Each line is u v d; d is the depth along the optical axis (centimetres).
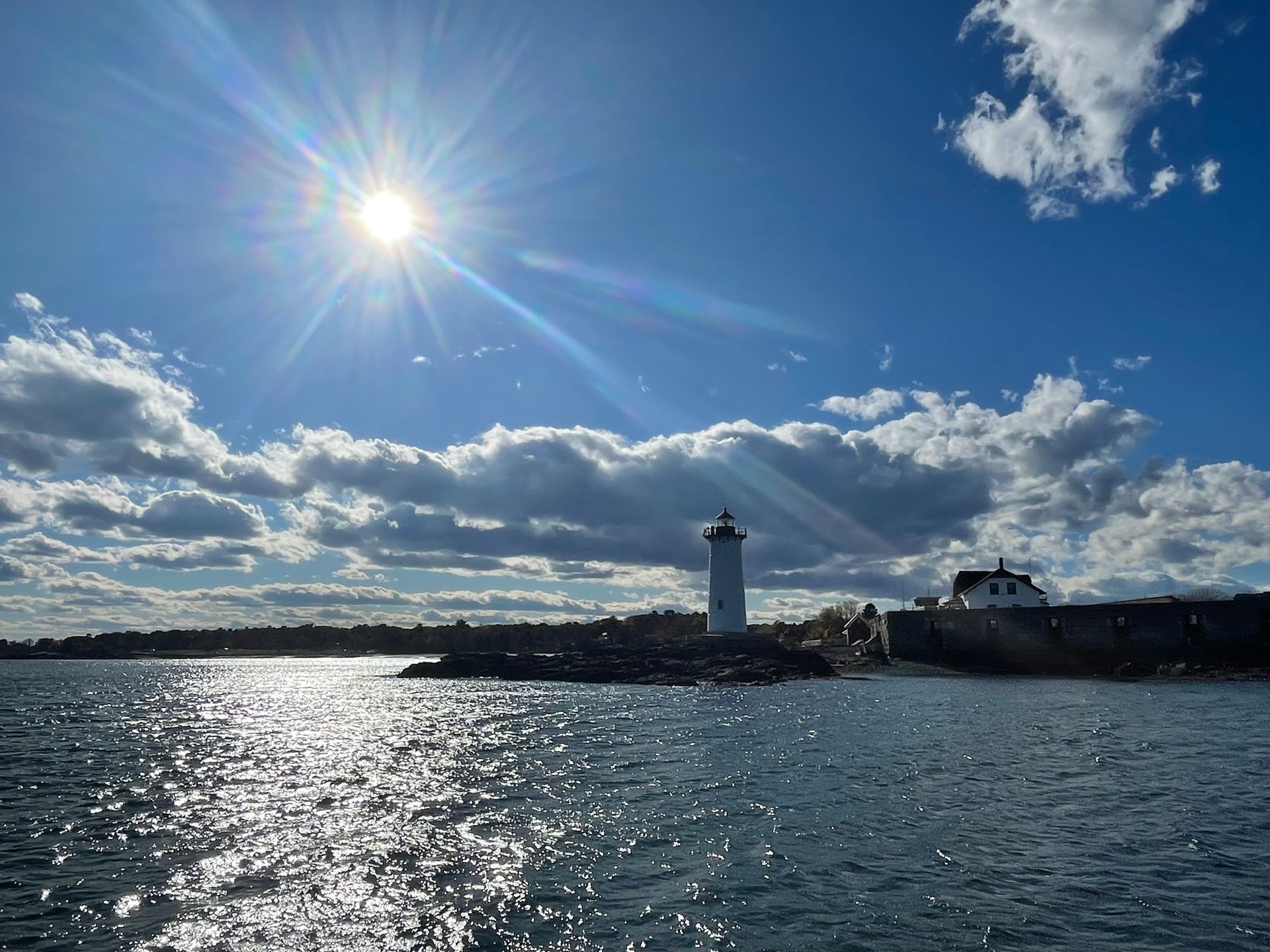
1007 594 10694
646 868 1909
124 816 2453
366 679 11888
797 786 2848
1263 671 8388
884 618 10606
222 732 4809
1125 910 1642
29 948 1471
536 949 1469
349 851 2064
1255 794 2683
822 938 1510
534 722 5147
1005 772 3111
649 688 8769
